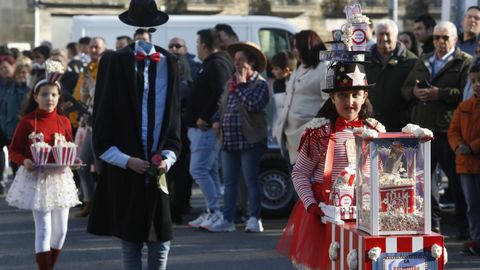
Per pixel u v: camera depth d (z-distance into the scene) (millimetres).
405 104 13820
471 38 15852
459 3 19547
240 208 16391
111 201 8828
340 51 8039
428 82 13695
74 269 12203
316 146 8156
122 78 8773
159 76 8883
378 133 7277
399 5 61500
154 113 8805
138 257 8938
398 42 13961
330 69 8156
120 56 8812
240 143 14695
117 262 12680
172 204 15930
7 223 16281
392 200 7180
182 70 16578
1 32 33781
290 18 66312
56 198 11109
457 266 12125
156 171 8664
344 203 7777
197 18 26500
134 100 8742
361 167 7391
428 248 7133
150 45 8953
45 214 11141
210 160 15281
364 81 8062
